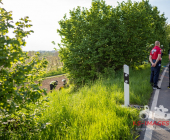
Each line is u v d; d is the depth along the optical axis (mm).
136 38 12688
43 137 3115
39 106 3617
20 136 3047
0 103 2475
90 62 11750
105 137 3027
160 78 9938
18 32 2604
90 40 12531
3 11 2693
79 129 3373
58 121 3795
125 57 13234
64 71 13523
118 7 13133
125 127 3357
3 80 2539
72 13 12992
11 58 2326
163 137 3268
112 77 10602
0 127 3061
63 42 13227
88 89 6762
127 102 4930
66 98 5418
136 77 9320
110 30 12305
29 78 3182
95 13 12711
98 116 3922
